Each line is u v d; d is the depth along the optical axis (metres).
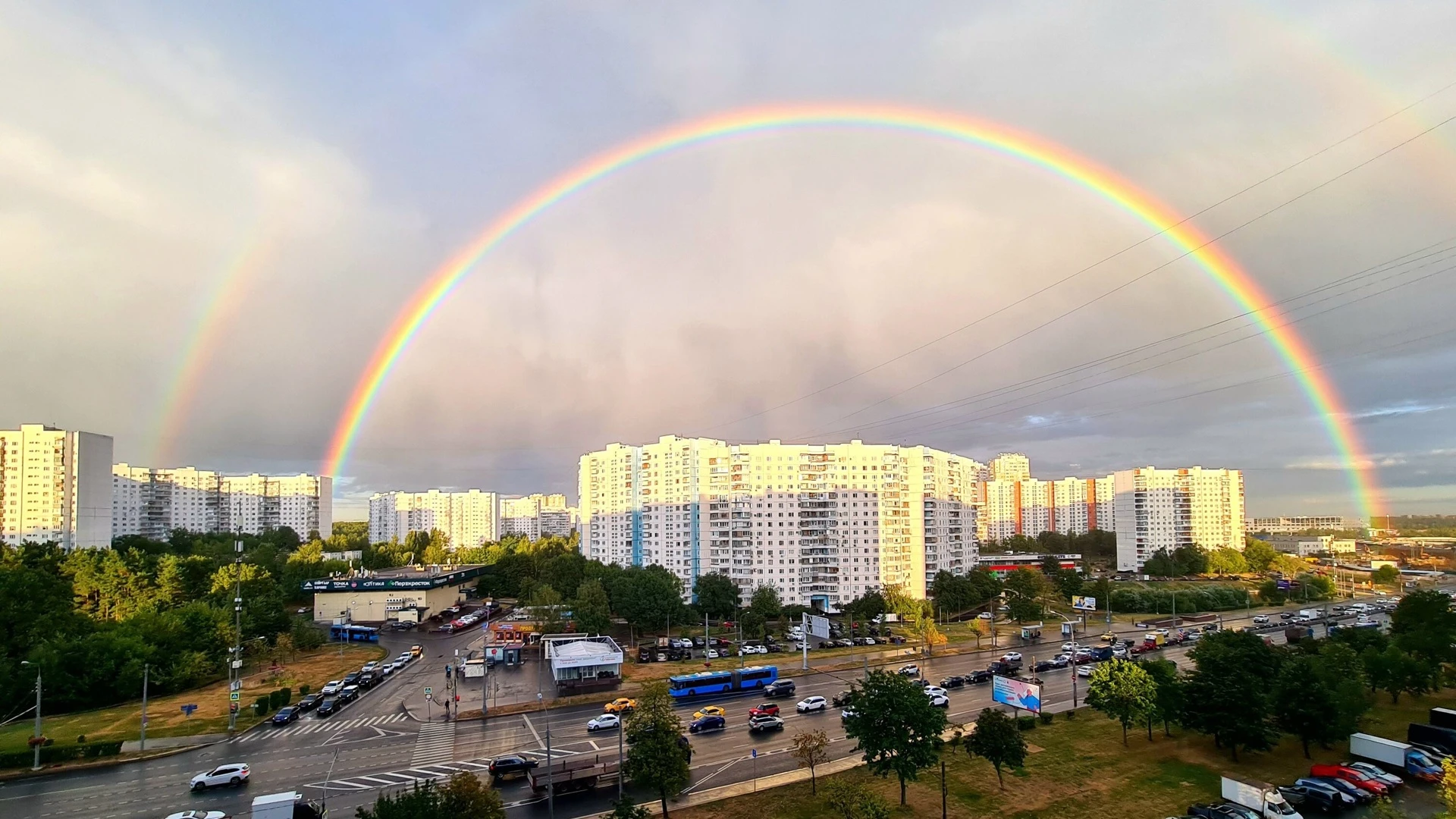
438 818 53.44
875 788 75.75
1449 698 109.56
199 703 115.75
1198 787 74.81
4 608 129.25
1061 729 96.50
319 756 88.06
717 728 97.38
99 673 112.94
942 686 122.38
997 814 68.88
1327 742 82.31
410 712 110.00
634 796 73.56
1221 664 87.88
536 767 77.69
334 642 183.00
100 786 78.88
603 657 124.25
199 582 191.00
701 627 196.88
